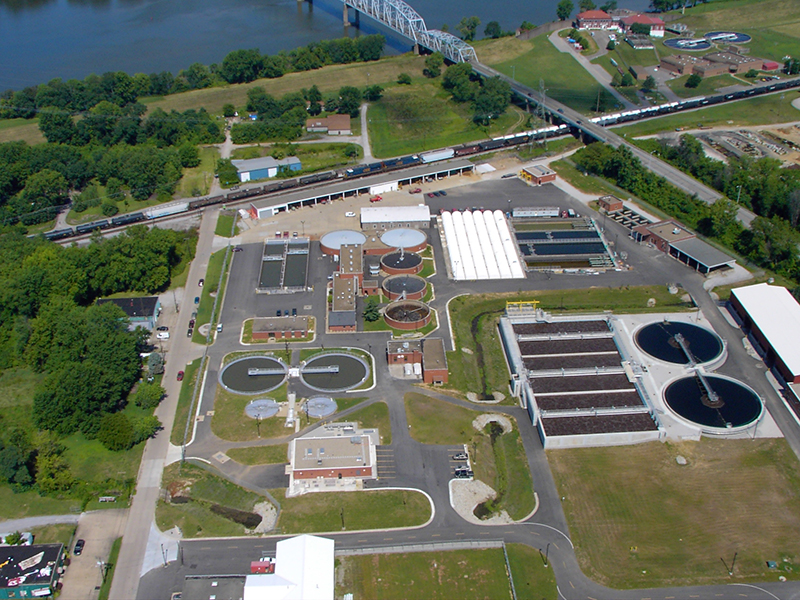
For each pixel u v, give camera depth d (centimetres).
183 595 15362
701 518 17438
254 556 16525
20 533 17062
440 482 18400
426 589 15775
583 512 17612
